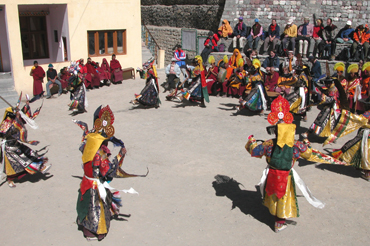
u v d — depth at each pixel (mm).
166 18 26438
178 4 25328
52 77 13688
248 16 19578
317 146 8312
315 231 5195
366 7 17250
